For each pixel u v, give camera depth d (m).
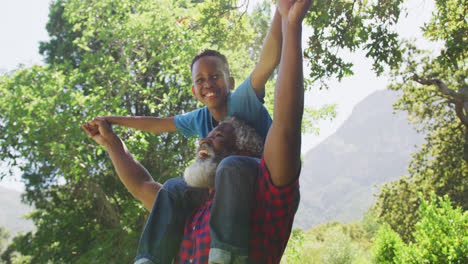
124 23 13.88
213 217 1.17
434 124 21.77
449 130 21.59
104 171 14.09
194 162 1.41
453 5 8.16
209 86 1.58
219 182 1.19
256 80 1.52
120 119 1.82
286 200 1.15
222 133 1.41
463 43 8.18
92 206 17.05
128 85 13.41
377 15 5.84
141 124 1.85
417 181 23.66
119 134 11.95
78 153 11.41
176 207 1.41
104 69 13.77
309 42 5.77
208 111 1.82
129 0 14.13
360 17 5.66
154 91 15.19
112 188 16.33
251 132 1.43
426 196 22.62
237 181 1.19
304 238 12.83
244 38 7.23
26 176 16.64
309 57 5.80
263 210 1.19
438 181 22.72
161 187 1.48
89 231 16.08
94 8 14.01
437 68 17.70
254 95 1.52
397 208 24.30
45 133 11.34
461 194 21.52
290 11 1.08
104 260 12.49
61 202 17.73
